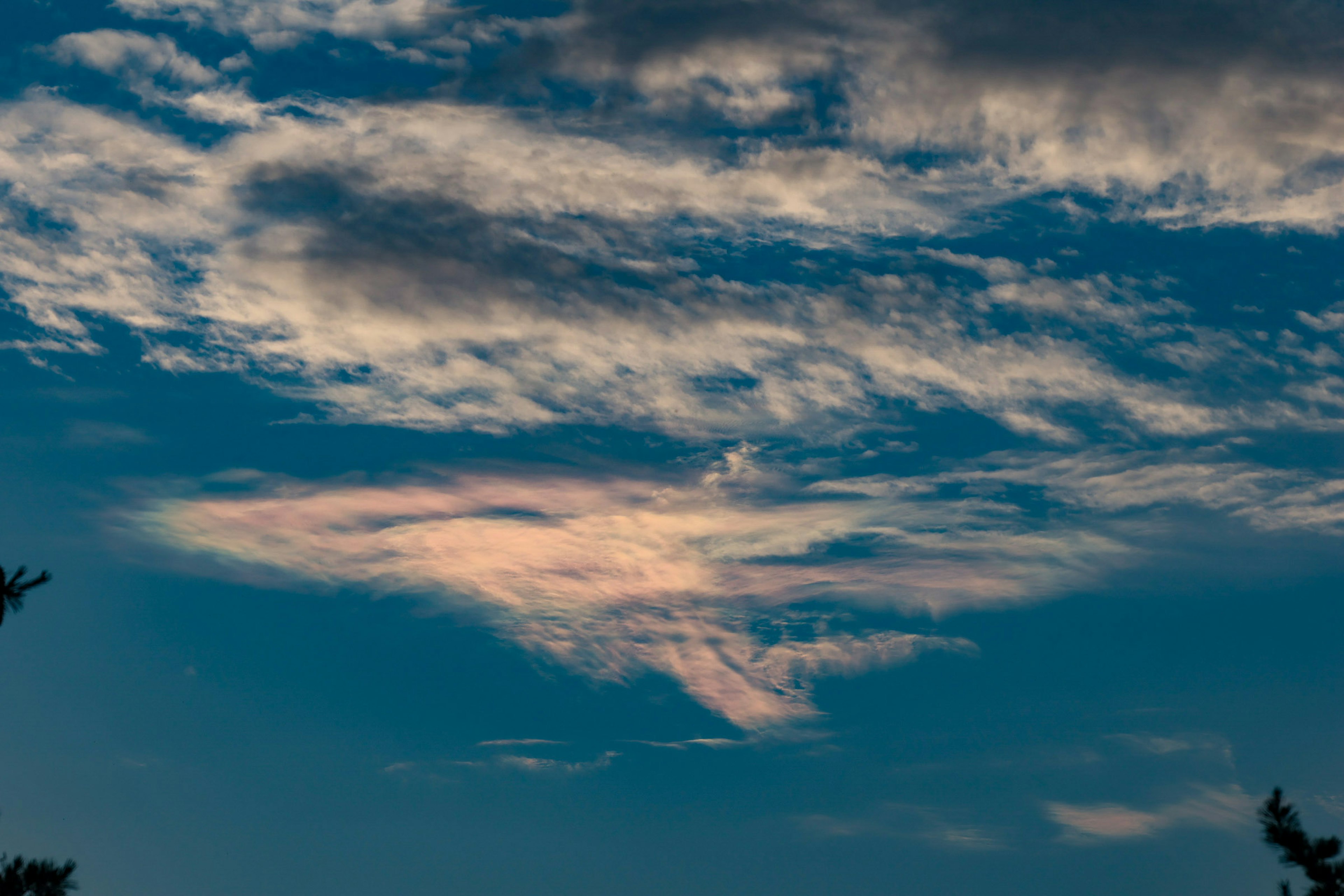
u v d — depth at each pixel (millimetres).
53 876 24047
